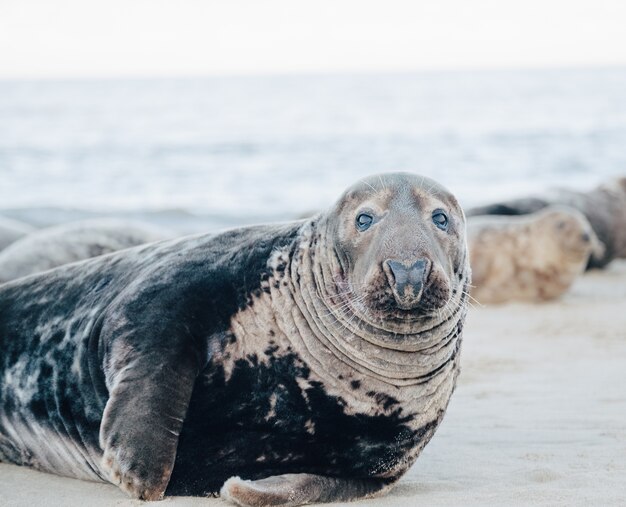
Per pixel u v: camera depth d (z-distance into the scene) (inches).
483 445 363.6
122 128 3198.8
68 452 321.4
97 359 304.3
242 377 295.3
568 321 684.7
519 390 457.4
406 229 279.3
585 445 360.5
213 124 3284.9
